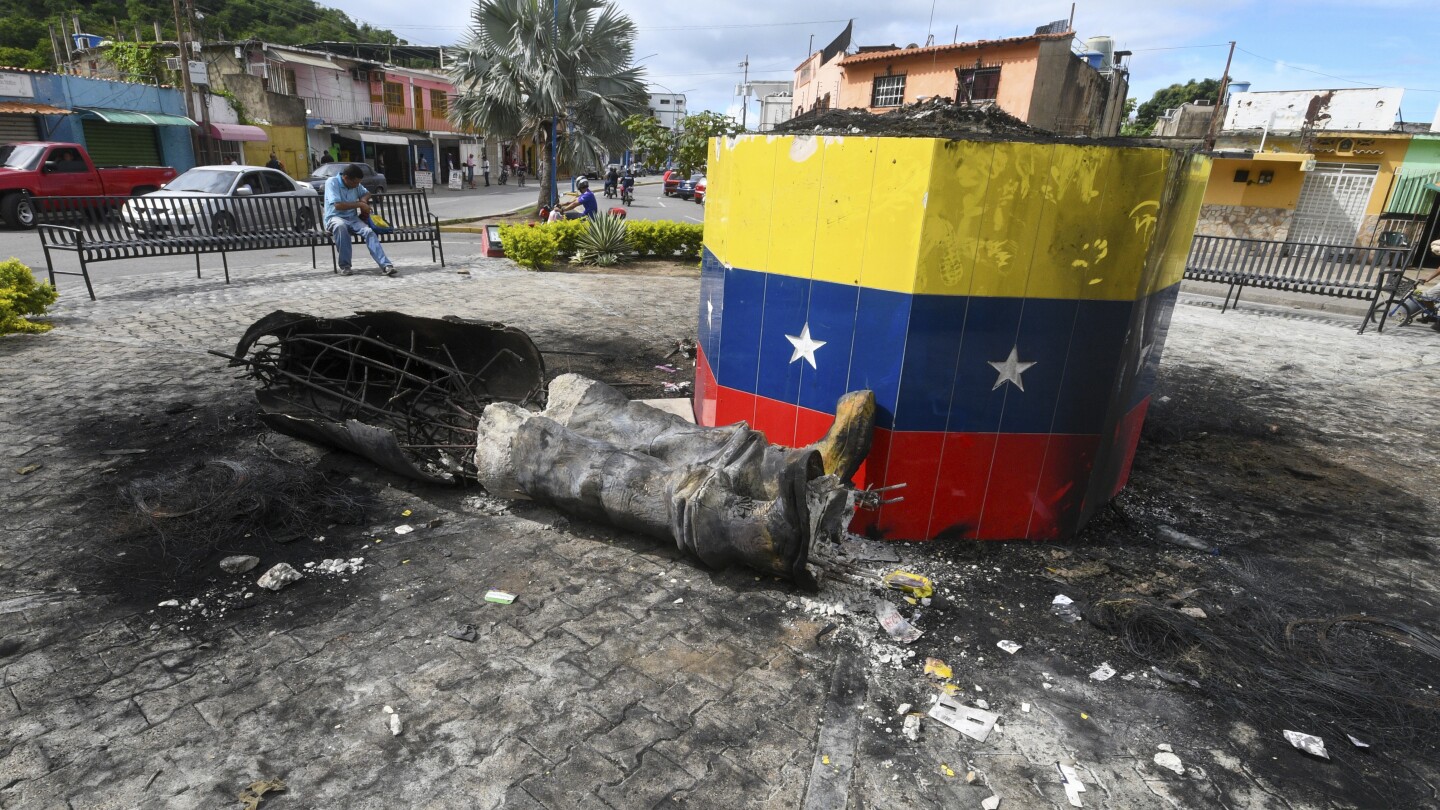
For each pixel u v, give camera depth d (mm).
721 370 4391
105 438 4730
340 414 4926
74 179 17328
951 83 22438
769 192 3891
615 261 13391
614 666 2811
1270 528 4473
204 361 6406
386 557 3514
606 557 3588
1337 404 7102
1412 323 11383
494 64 18016
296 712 2498
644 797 2221
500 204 28562
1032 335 3615
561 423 4133
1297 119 23859
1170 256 4004
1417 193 19500
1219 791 2385
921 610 3328
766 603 3273
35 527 3619
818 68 31906
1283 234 21469
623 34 18562
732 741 2473
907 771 2385
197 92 27938
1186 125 25578
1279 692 2881
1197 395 7258
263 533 3660
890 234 3488
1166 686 2889
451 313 8695
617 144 19484
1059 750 2523
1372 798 2389
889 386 3688
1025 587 3582
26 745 2299
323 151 36531
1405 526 4566
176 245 9359
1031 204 3365
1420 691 2945
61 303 8461
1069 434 3861
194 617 2990
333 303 8906
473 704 2574
